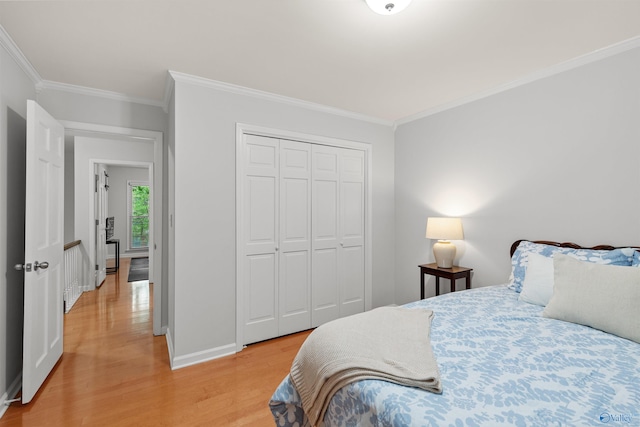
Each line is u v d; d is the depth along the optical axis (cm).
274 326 304
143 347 284
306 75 254
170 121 280
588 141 223
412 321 161
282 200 310
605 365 121
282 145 309
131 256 805
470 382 108
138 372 239
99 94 279
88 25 183
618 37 200
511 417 89
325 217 338
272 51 215
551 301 177
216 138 267
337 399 116
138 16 175
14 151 212
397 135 385
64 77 252
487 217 288
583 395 100
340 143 343
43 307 220
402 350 129
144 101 298
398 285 385
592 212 221
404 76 257
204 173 261
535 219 254
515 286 230
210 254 263
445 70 246
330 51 216
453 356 128
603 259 195
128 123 292
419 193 357
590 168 223
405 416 91
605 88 215
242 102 280
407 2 159
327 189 340
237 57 224
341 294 350
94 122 278
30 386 198
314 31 191
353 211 360
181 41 202
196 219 257
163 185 311
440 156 332
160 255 313
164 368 246
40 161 213
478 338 145
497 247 281
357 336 139
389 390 103
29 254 198
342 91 289
